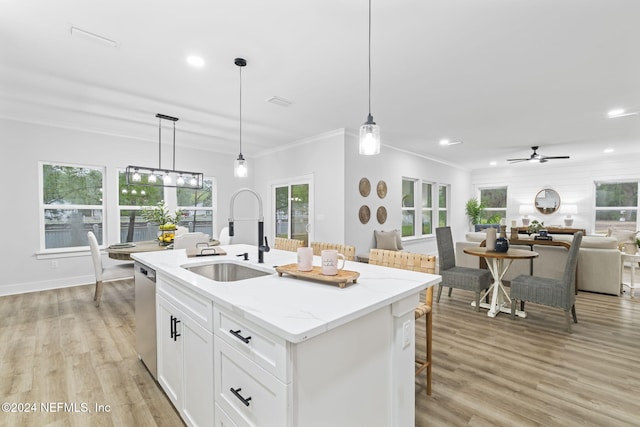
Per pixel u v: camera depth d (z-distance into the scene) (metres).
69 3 1.85
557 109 3.80
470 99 3.47
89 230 4.77
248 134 5.03
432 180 7.20
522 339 2.83
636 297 4.15
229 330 1.25
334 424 1.12
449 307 3.77
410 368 1.49
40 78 2.92
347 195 4.85
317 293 1.34
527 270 4.73
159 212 4.67
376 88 3.15
